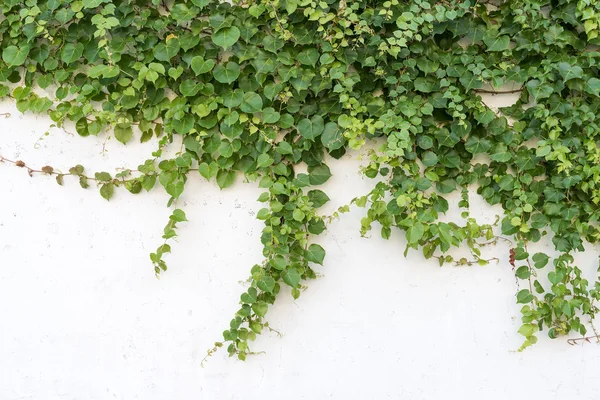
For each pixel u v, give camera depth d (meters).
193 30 2.21
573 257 2.38
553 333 2.28
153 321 2.32
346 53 2.21
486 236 2.30
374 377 2.33
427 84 2.26
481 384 2.34
